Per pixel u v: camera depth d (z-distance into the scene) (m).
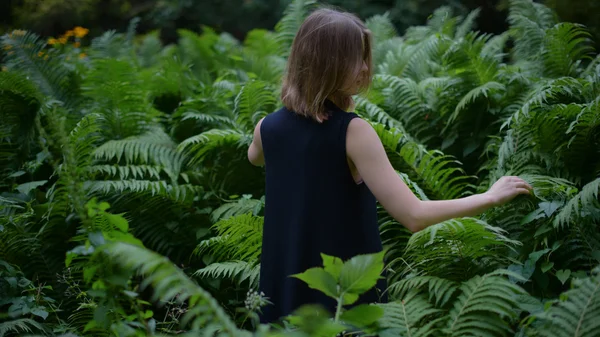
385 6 9.61
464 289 1.98
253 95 3.66
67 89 4.38
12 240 3.05
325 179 1.80
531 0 4.45
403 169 3.07
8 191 3.67
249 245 2.83
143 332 1.88
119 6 11.05
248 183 3.65
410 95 3.67
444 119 3.60
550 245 2.47
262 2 10.97
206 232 3.30
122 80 4.02
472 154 3.55
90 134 3.92
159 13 11.08
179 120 4.11
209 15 11.00
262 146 1.98
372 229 1.88
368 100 3.65
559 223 2.37
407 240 2.78
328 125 1.81
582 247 2.41
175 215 3.42
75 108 4.27
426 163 2.94
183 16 11.16
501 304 1.83
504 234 2.58
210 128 4.04
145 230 3.39
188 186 3.40
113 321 1.87
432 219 1.77
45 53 4.55
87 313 2.70
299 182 1.83
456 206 1.81
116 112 3.95
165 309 3.12
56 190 3.08
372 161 1.76
